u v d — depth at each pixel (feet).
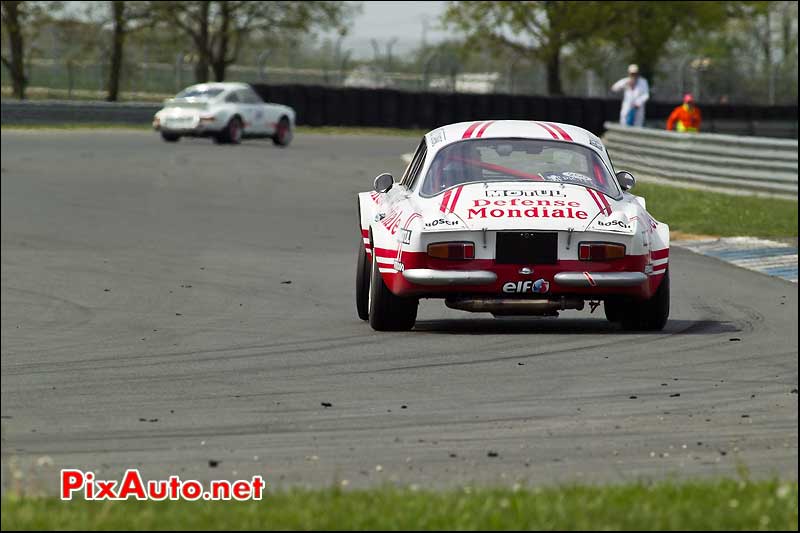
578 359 108.99
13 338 126.52
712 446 76.48
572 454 74.64
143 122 538.06
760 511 54.65
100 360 112.47
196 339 124.36
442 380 99.71
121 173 326.65
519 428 82.28
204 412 88.43
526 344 117.19
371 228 127.85
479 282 116.06
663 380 99.30
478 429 81.92
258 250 202.90
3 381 101.60
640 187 296.51
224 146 435.53
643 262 118.21
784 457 73.41
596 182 123.75
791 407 88.58
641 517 53.57
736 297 151.94
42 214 247.09
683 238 216.13
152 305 150.20
